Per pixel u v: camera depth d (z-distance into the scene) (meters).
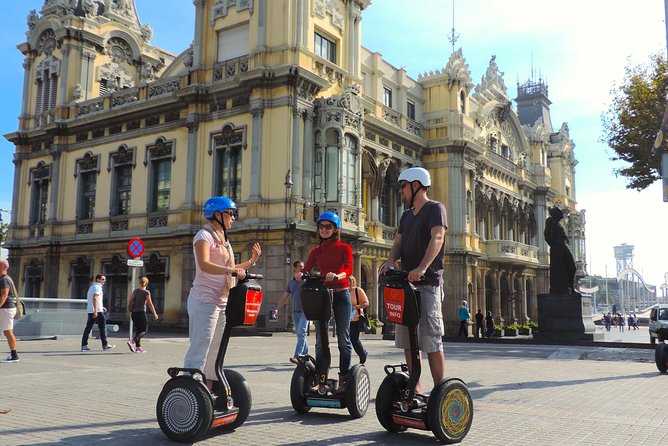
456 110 38.56
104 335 16.53
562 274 23.48
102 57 37.28
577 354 16.73
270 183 26.62
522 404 8.12
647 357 16.17
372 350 17.84
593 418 7.12
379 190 33.41
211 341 6.18
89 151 34.06
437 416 5.67
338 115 27.56
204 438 5.88
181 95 29.27
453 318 37.06
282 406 7.71
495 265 44.03
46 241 34.09
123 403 7.76
